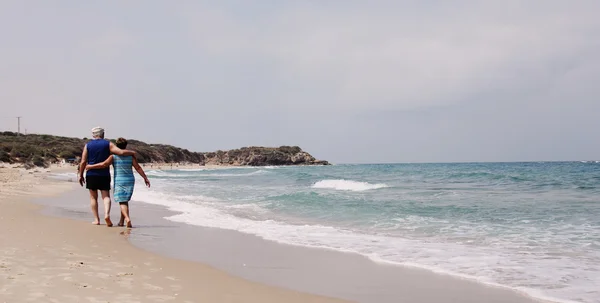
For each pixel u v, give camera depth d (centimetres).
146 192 2111
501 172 4134
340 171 5941
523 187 2267
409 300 466
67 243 705
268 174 5278
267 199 1644
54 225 894
